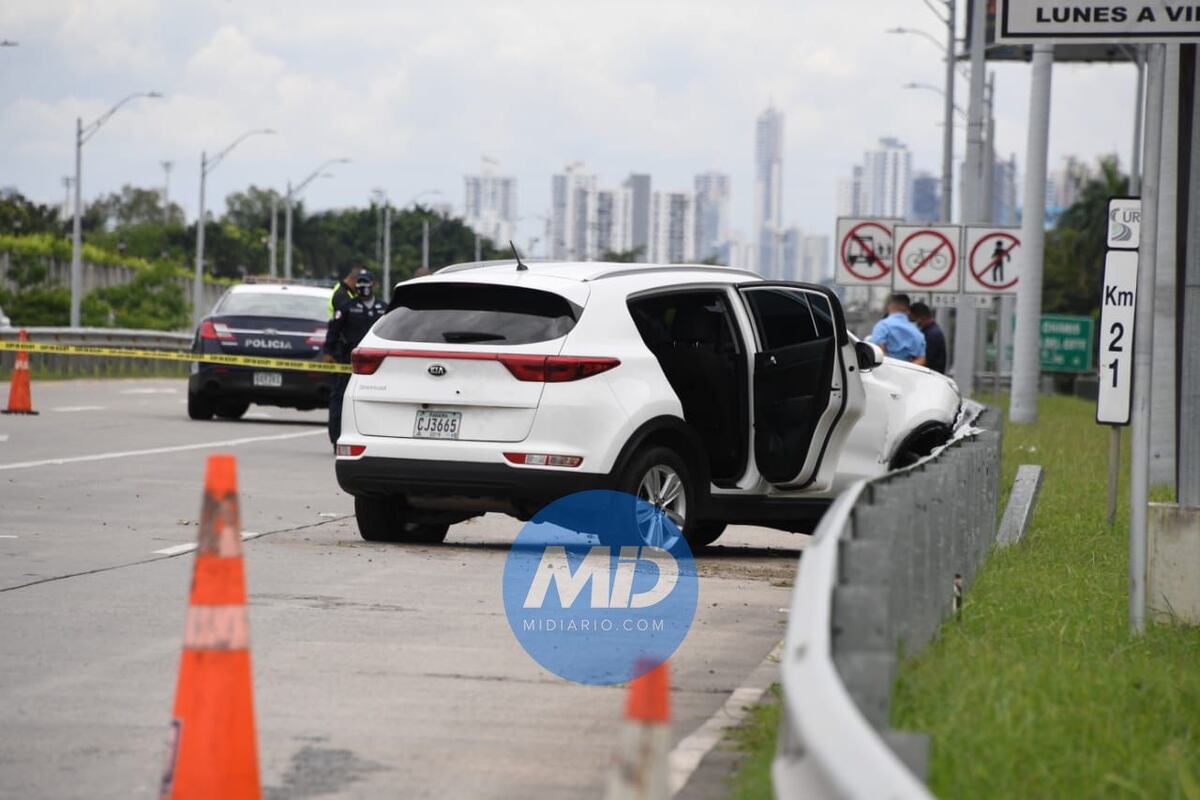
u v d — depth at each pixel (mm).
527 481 39000
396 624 31016
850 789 11266
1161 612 32812
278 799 19734
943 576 29734
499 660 28109
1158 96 30484
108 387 120500
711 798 19891
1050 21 29703
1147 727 22156
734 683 26984
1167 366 68312
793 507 42562
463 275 40938
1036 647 27625
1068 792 18625
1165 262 67938
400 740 22641
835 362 42375
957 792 17953
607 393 39156
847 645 17453
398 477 40031
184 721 17469
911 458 46656
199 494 52500
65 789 19891
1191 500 35688
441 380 39875
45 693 24812
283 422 91375
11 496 50656
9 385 114938
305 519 47844
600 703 25250
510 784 20609
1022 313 117375
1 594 33250
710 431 41125
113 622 30484
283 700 24703
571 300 39688
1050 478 69938
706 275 41938
